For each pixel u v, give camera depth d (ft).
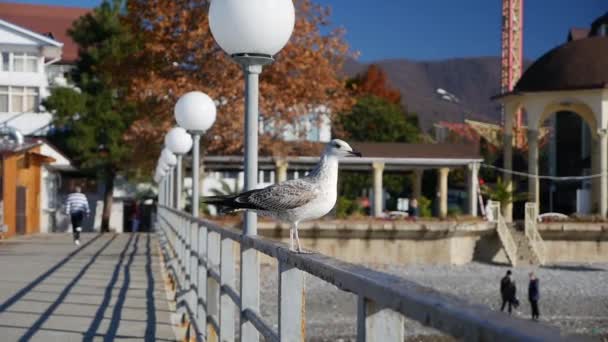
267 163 129.49
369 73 281.13
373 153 131.44
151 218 169.07
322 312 70.38
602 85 127.03
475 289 91.71
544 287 94.53
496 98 140.26
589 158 154.40
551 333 5.00
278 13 20.30
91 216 168.14
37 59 169.78
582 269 109.19
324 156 15.53
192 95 36.04
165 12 112.16
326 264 10.45
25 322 32.04
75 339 28.40
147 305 37.91
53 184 155.94
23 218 116.88
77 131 151.53
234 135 110.11
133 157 128.06
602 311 79.82
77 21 162.40
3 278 49.34
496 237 115.24
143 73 115.34
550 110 140.36
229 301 20.93
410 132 228.22
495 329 5.37
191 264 31.45
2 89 167.84
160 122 113.09
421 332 45.80
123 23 120.47
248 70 20.84
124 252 76.28
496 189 130.00
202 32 106.83
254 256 17.28
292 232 15.33
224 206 16.26
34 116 168.55
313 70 111.55
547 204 165.17
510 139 135.54
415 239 108.78
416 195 143.74
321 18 113.80
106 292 42.60
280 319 13.16
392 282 8.02
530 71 137.28
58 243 92.17
